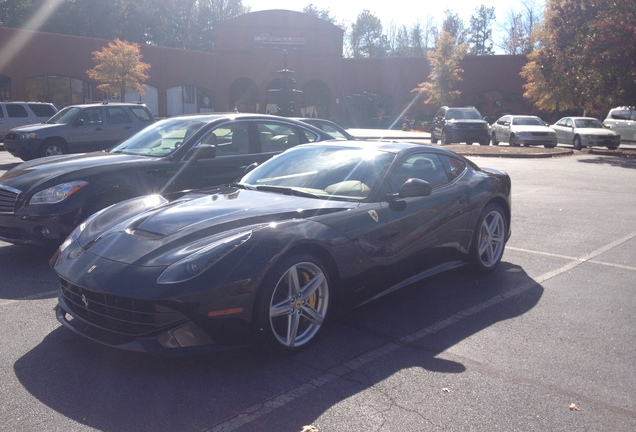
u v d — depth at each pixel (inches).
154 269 151.9
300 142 324.8
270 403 139.9
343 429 128.5
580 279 242.2
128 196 265.4
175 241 161.8
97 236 176.6
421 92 1909.4
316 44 1836.9
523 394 144.9
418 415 134.6
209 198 197.5
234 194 201.2
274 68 1818.4
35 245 253.4
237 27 1785.2
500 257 253.3
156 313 146.8
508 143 1066.1
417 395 144.0
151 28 2536.9
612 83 913.5
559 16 984.9
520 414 135.4
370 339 179.5
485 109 1835.6
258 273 153.3
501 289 229.1
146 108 701.3
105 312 154.5
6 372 155.4
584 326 190.5
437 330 186.9
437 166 230.1
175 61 1656.0
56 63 1429.6
